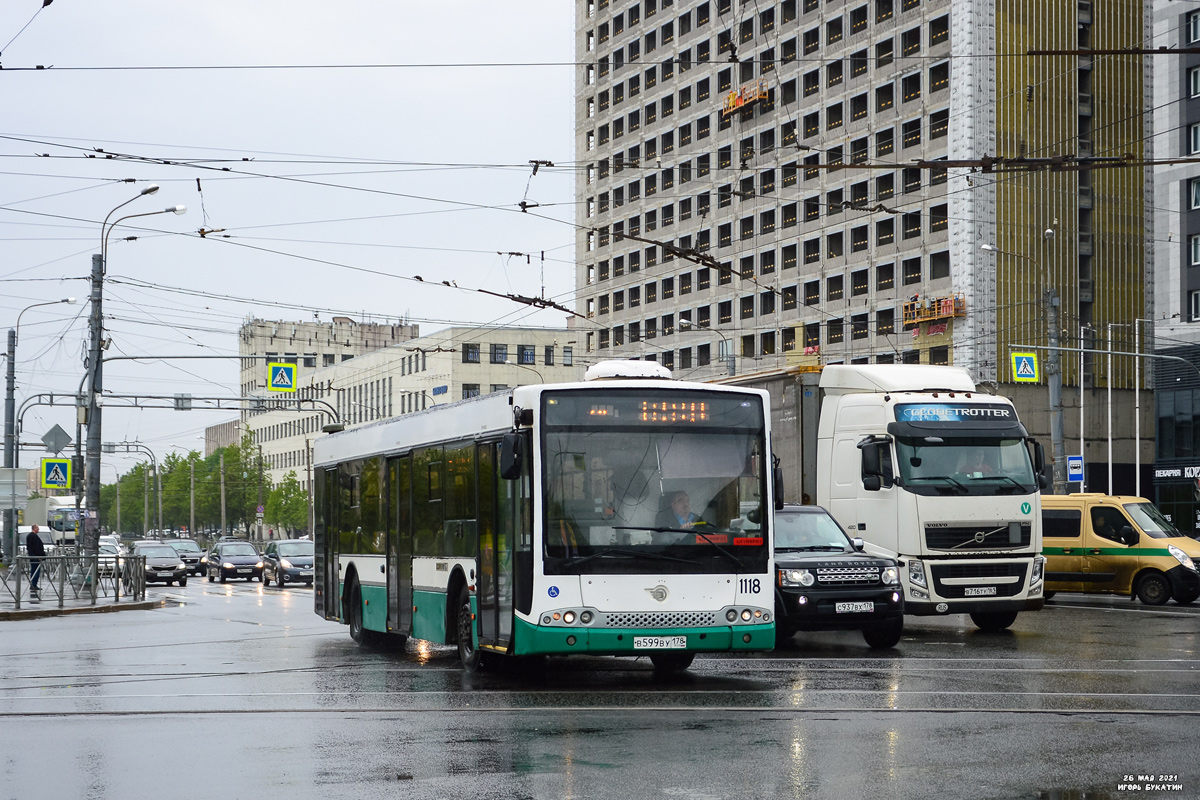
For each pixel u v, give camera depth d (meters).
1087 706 11.96
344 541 21.36
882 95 75.50
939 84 71.12
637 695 13.25
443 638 16.45
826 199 79.06
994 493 21.20
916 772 8.80
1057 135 70.44
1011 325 68.62
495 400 15.13
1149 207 72.94
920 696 12.82
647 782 8.55
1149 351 60.00
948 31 70.81
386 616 18.98
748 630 14.12
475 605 15.46
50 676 16.09
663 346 95.00
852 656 17.69
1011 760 9.22
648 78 97.56
